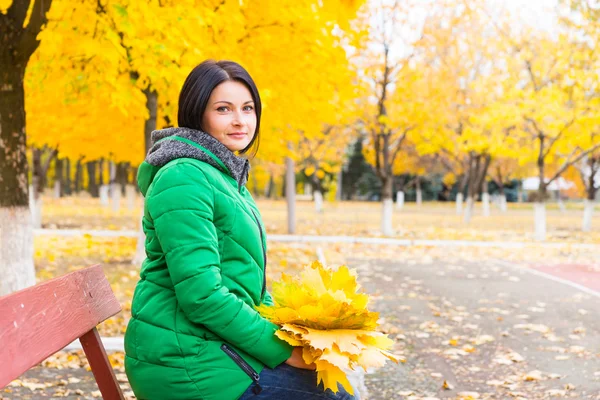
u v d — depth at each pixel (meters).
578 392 5.23
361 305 2.28
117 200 31.45
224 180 2.20
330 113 9.80
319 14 8.24
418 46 21.31
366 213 40.06
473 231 25.09
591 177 25.88
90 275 2.41
